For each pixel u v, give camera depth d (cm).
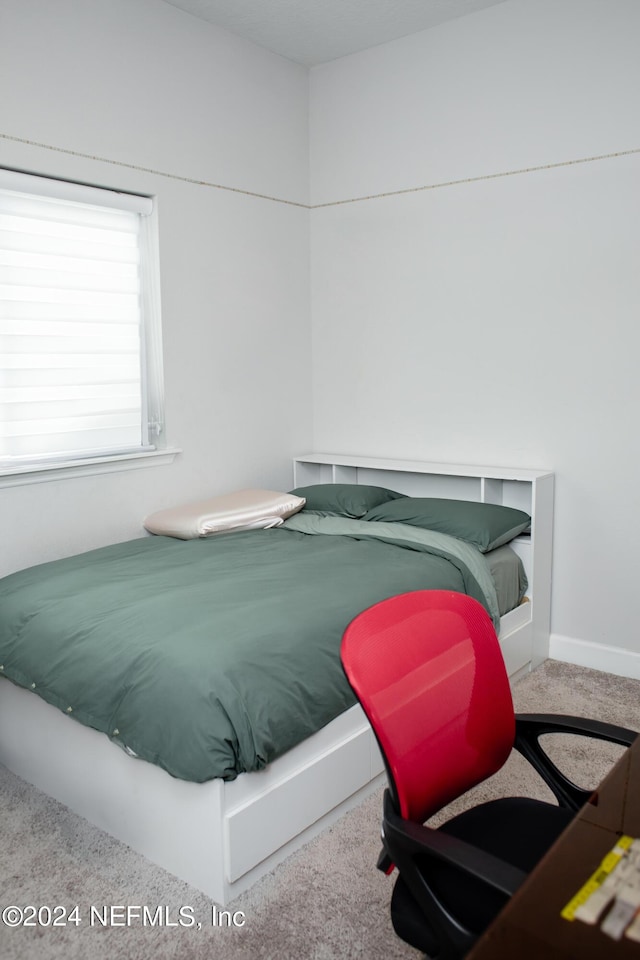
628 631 335
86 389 320
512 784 244
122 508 334
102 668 212
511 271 350
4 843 221
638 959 83
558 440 346
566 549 349
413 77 368
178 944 182
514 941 86
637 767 129
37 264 298
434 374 381
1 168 283
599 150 320
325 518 351
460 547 302
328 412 425
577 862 101
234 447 385
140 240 338
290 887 201
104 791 223
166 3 331
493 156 349
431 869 138
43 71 289
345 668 131
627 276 319
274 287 399
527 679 331
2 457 294
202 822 193
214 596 243
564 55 324
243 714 190
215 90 357
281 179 397
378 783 248
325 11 342
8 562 295
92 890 201
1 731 263
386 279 392
